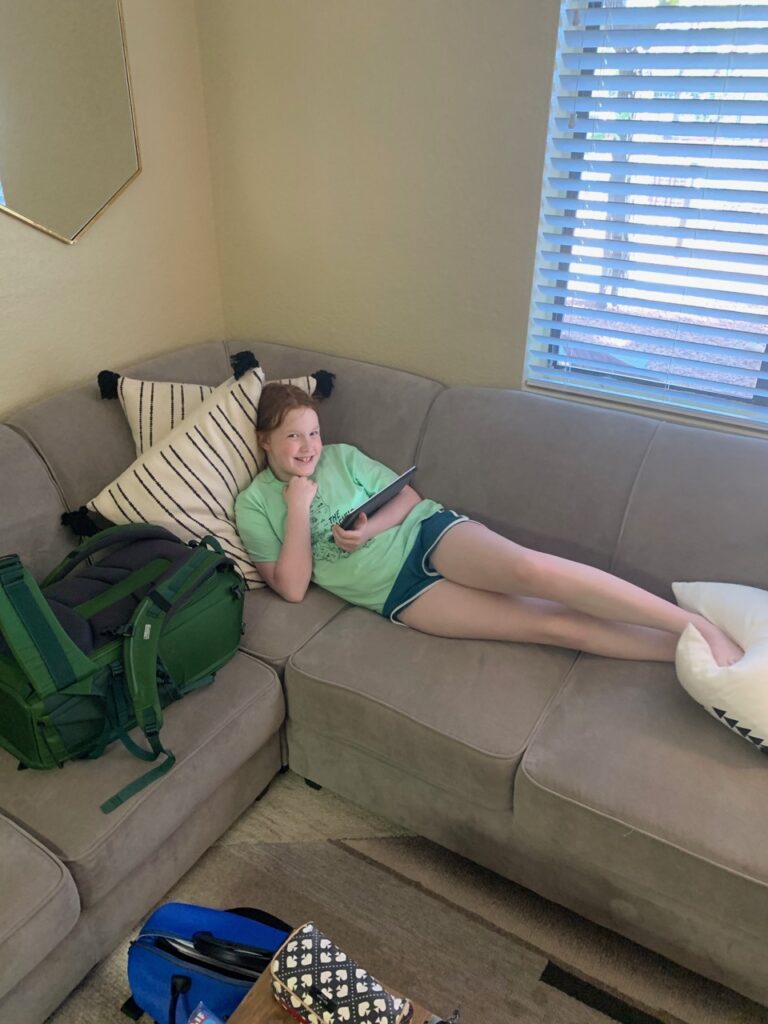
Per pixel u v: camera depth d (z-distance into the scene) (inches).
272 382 79.1
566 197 72.2
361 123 77.7
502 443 73.4
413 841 66.8
